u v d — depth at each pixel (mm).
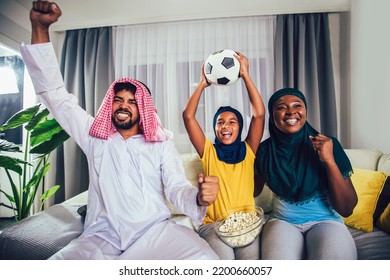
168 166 1050
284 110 1111
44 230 1006
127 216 946
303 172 1099
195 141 1256
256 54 2088
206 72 1216
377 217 1167
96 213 981
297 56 2049
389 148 1581
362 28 1836
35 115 1643
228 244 991
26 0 2057
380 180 1204
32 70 953
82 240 910
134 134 1092
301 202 1077
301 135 1136
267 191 1439
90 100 2188
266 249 938
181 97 2193
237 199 1151
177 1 2156
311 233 989
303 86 1985
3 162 1502
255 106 1223
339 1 2021
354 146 1972
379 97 1666
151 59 2219
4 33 1900
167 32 2203
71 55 2240
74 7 2225
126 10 2205
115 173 983
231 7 2111
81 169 2166
